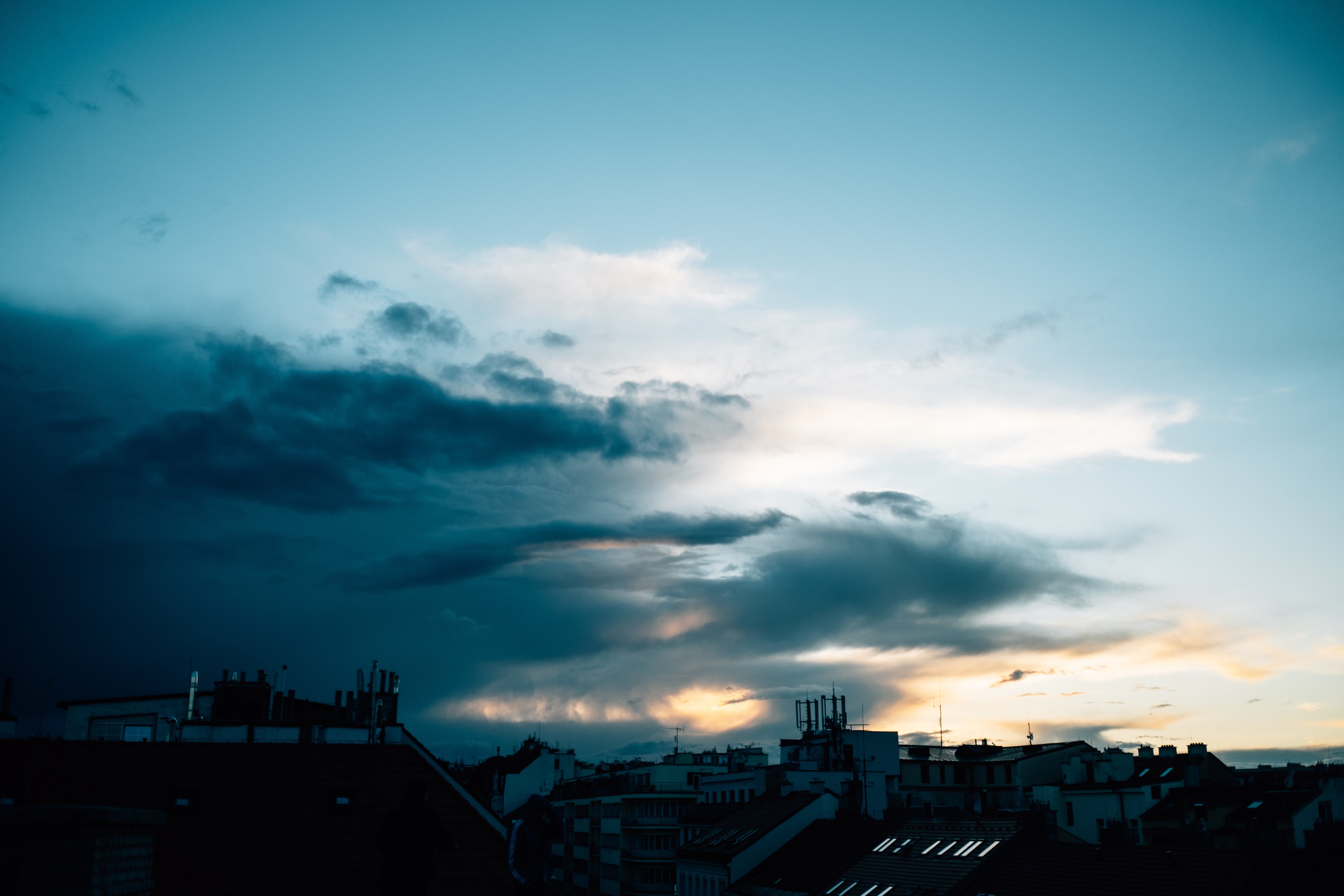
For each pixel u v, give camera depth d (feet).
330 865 121.60
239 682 175.52
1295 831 234.17
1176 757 322.75
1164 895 139.23
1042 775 412.36
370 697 172.76
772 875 231.91
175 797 125.90
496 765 498.28
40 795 121.60
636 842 353.10
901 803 312.71
